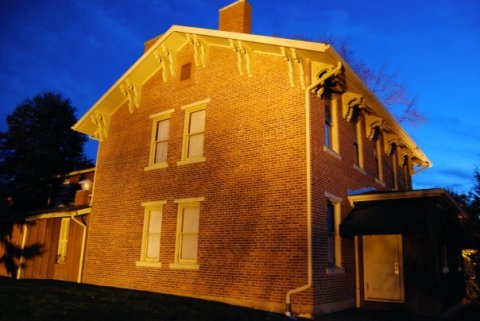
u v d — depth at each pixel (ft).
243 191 43.04
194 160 48.39
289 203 39.42
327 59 39.47
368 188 53.11
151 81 57.57
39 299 31.91
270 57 45.06
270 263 39.24
